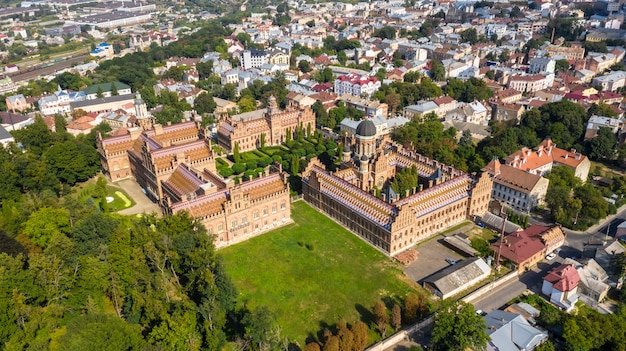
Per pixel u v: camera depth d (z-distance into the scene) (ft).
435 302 472.85
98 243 452.35
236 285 497.05
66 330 362.12
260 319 379.76
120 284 428.56
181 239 447.83
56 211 488.44
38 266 394.52
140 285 430.61
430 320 449.89
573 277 481.87
